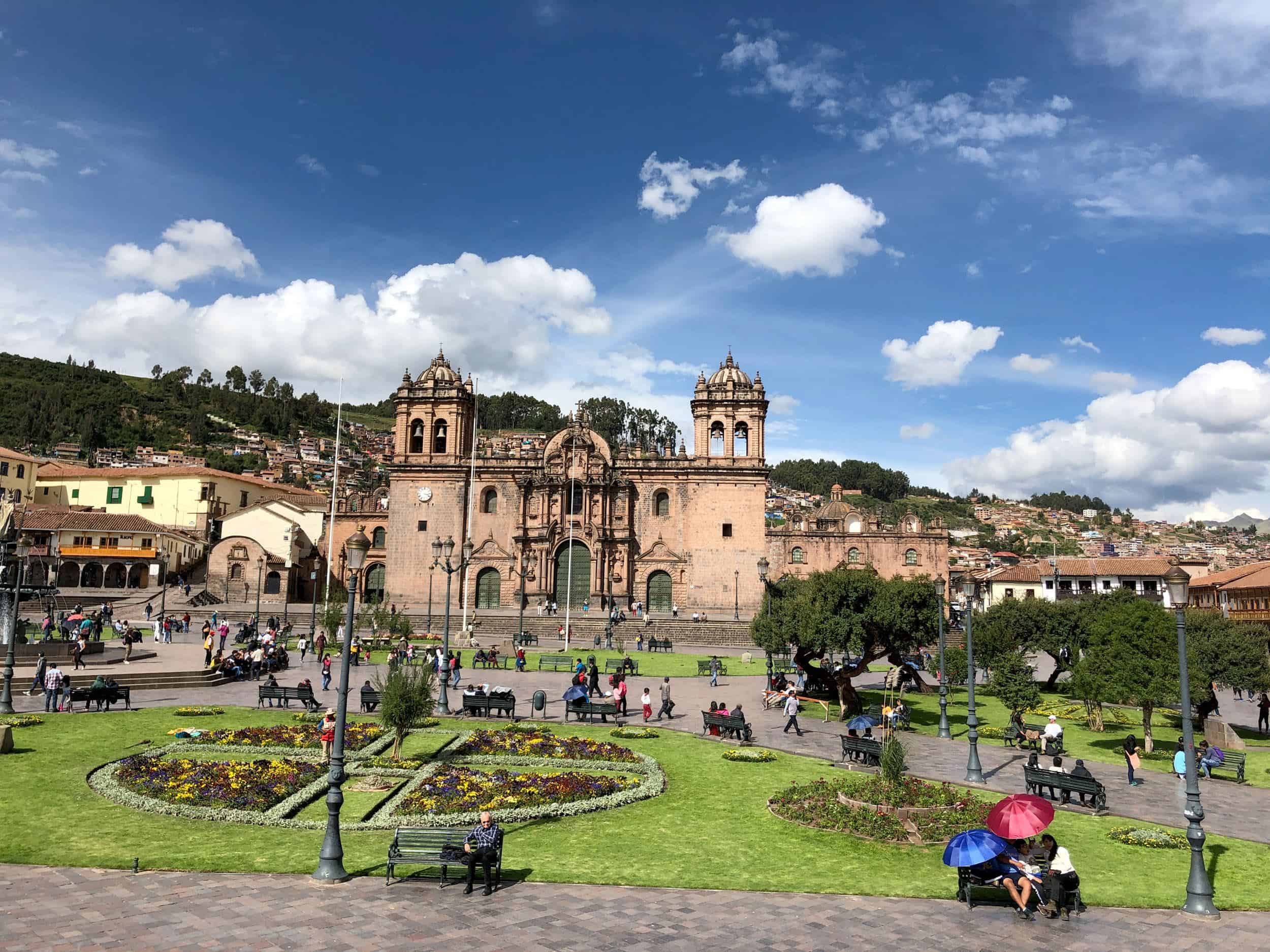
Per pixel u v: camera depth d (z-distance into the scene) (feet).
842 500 415.44
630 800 87.15
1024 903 59.11
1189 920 59.47
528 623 265.13
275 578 319.68
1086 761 117.50
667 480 308.19
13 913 53.93
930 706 165.78
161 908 55.67
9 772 89.56
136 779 86.79
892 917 58.34
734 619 281.74
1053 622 189.16
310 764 97.76
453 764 100.27
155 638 209.67
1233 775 110.32
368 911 56.49
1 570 165.37
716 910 58.65
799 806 83.51
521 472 312.50
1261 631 154.51
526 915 56.75
